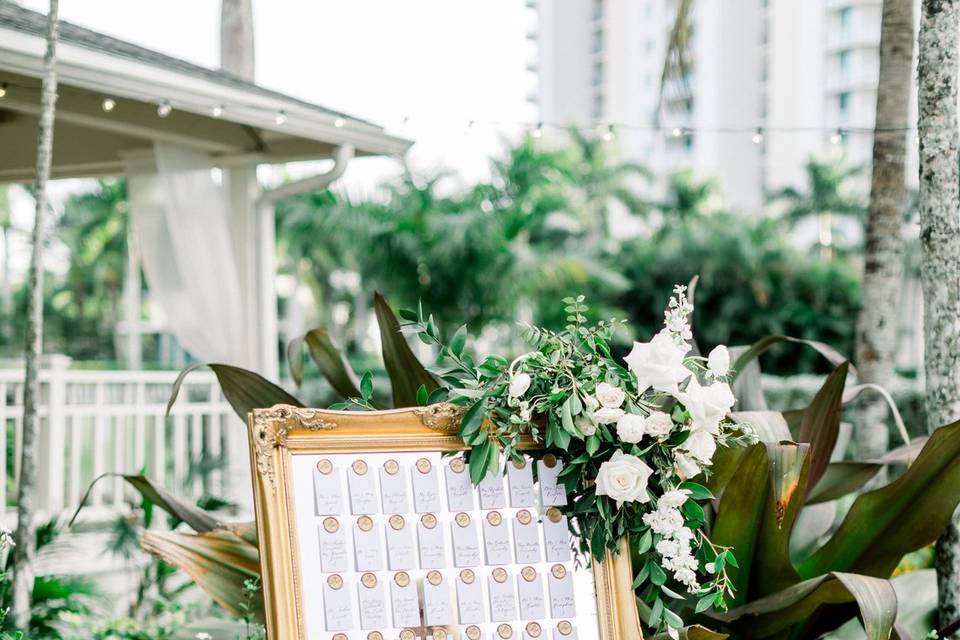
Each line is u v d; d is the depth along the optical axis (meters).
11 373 6.51
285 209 21.09
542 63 58.06
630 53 54.00
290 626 2.40
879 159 6.16
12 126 7.61
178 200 6.80
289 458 2.52
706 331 23.16
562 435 2.60
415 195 20.67
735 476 3.30
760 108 46.56
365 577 2.50
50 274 35.62
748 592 3.48
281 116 6.28
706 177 27.06
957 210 3.82
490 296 20.41
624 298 23.19
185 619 5.34
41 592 4.79
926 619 3.98
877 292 6.17
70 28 6.18
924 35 3.85
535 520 2.66
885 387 6.20
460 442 2.63
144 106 6.58
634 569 3.29
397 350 3.83
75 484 6.72
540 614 2.60
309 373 18.69
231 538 3.72
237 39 9.94
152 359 36.19
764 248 23.22
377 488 2.56
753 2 46.62
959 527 3.72
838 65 45.81
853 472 4.18
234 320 6.89
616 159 26.73
